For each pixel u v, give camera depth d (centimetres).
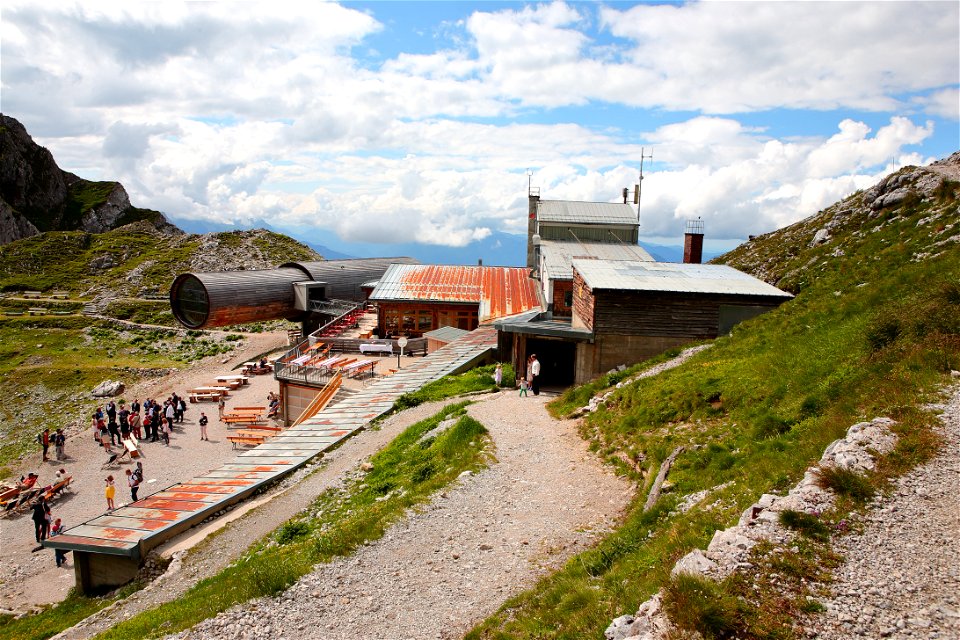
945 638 611
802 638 639
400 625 995
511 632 892
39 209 16975
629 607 809
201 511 1853
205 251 11288
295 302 6022
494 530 1291
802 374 1431
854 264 2438
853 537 784
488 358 3509
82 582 1786
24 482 2962
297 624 1027
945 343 1217
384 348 4269
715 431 1405
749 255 5147
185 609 1177
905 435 986
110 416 3622
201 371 5472
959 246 1838
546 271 4369
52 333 7088
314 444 2361
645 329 2633
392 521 1374
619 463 1541
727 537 820
